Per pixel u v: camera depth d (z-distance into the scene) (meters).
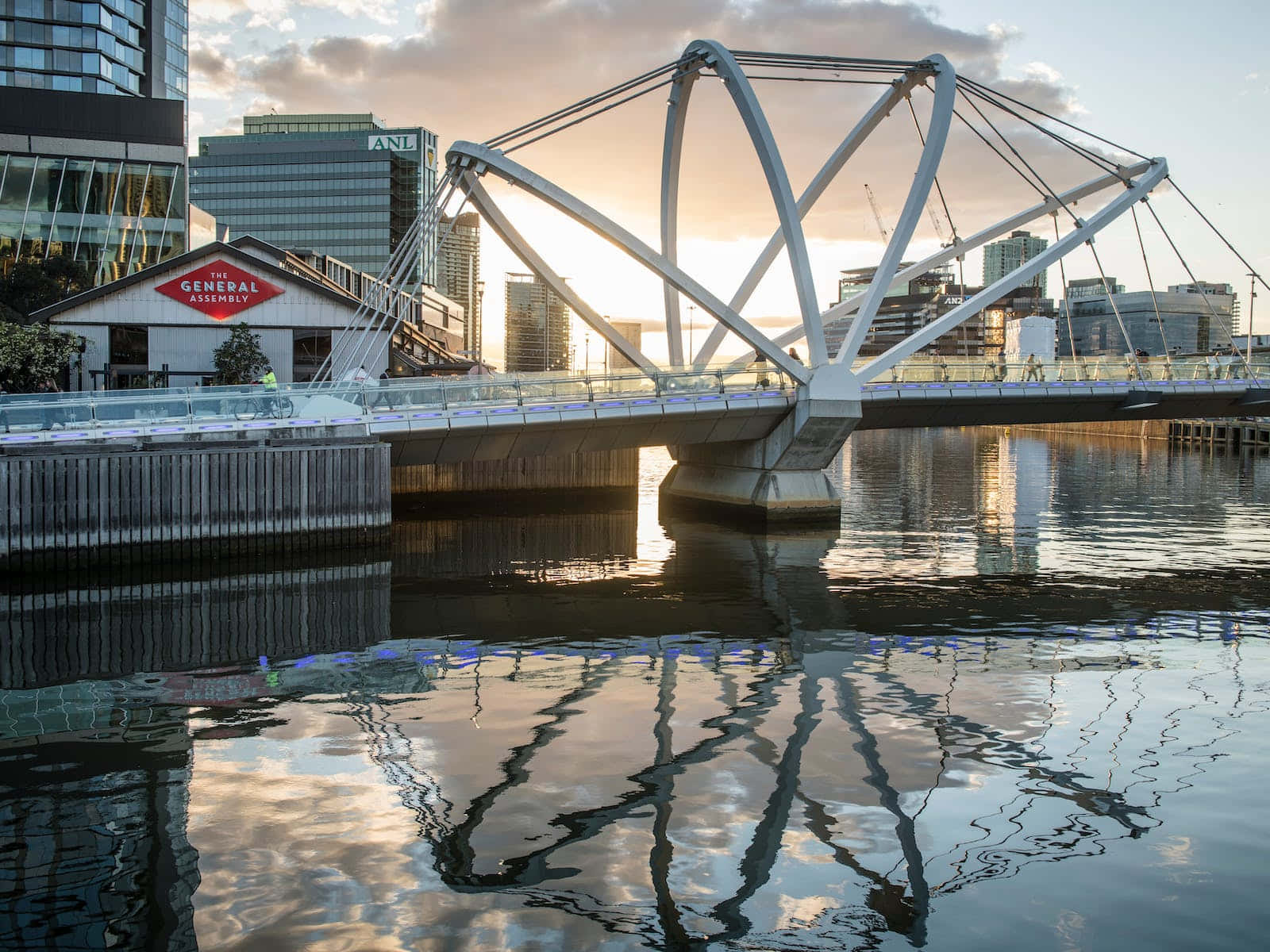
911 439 152.88
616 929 10.71
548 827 13.26
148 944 10.25
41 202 79.56
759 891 11.57
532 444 43.28
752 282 54.03
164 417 35.53
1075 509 54.62
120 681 20.47
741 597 29.91
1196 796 14.54
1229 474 79.25
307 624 25.92
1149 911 11.23
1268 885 11.84
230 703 18.94
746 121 46.91
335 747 16.39
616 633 25.08
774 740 16.86
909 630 25.59
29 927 10.55
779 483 48.19
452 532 44.75
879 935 10.70
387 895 11.36
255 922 10.73
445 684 20.36
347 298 56.41
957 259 56.94
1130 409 54.16
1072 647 23.86
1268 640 24.70
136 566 32.78
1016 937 10.68
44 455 31.81
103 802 13.97
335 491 36.28
